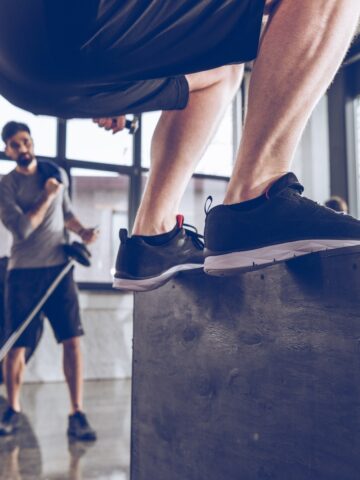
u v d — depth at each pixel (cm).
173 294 111
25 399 369
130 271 102
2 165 487
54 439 246
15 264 265
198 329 102
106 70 63
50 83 65
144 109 88
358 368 67
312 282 75
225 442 92
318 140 589
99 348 504
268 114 72
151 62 65
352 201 566
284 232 74
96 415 305
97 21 56
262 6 66
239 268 77
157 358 117
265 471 82
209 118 97
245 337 89
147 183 104
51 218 267
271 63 70
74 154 530
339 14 69
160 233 103
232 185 79
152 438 117
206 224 82
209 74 95
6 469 197
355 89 565
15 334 200
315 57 69
